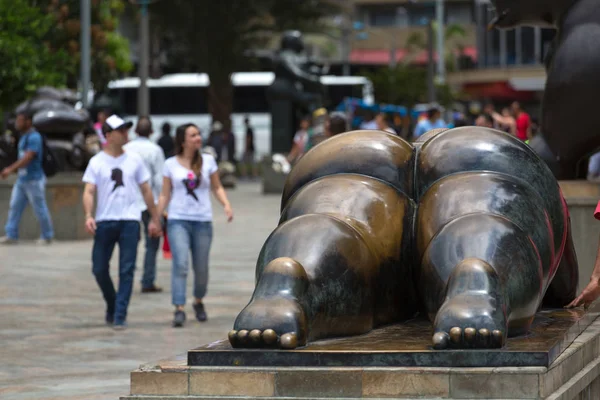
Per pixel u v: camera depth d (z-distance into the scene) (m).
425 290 6.31
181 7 50.78
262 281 6.04
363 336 6.29
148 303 14.48
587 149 12.16
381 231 6.66
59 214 23.27
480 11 76.19
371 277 6.42
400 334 6.33
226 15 51.22
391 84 55.44
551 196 7.04
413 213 6.86
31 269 18.06
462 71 75.50
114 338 11.75
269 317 5.85
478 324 5.67
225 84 54.19
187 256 12.65
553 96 12.09
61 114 23.98
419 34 66.81
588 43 11.89
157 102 68.00
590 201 11.90
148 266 15.52
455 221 6.35
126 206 12.48
